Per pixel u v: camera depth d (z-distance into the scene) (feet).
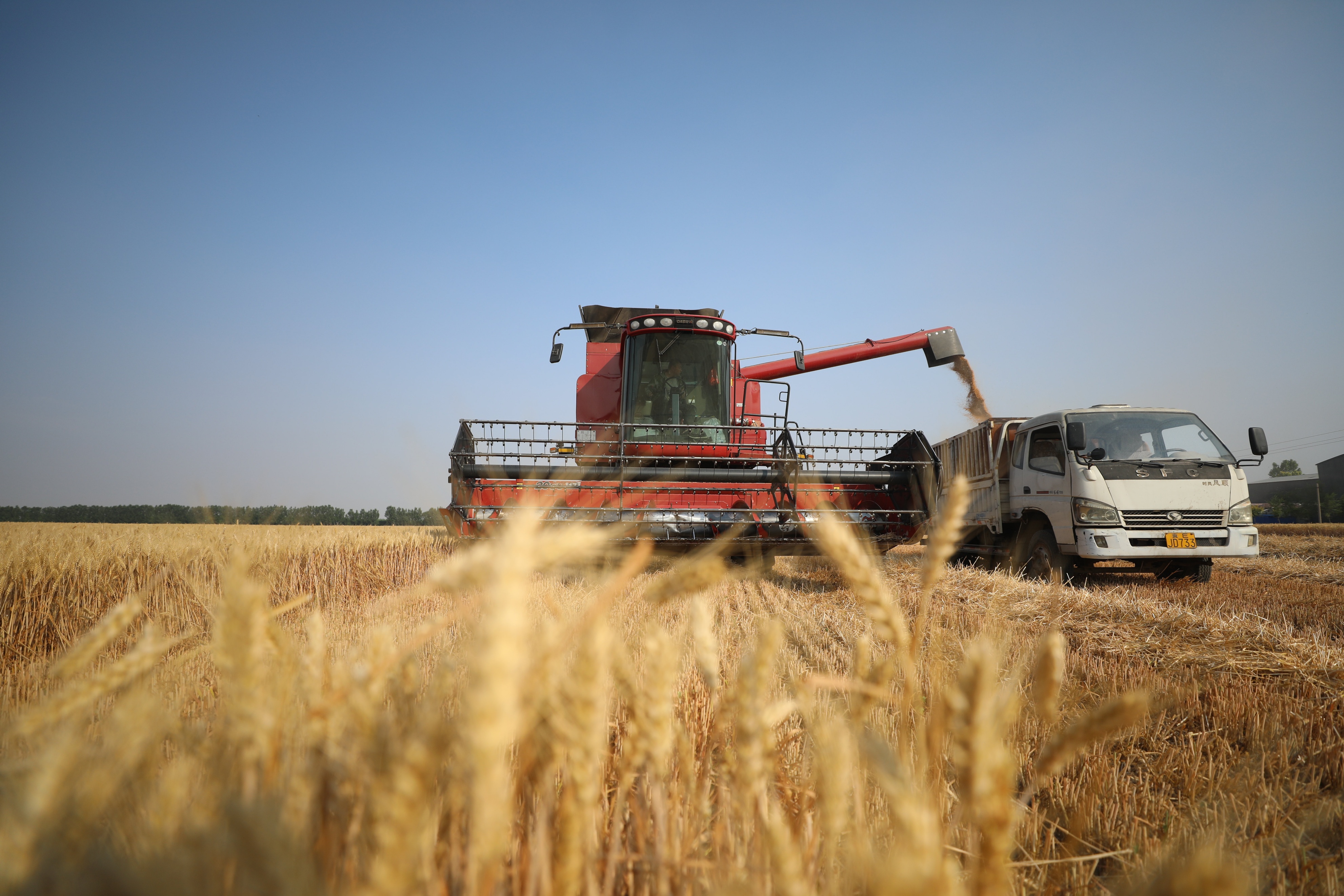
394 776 1.65
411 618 10.36
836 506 29.91
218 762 2.29
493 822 1.42
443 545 31.65
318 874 2.29
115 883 1.61
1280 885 5.90
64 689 2.49
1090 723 2.39
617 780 4.97
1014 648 11.48
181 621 9.87
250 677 2.27
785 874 2.46
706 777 4.37
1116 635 17.97
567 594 10.16
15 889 1.60
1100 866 6.47
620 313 42.29
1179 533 30.68
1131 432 33.19
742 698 2.94
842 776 2.68
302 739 2.64
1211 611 23.27
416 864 2.26
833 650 14.55
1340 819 7.38
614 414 40.09
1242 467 31.99
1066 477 32.37
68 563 20.07
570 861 2.19
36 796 1.66
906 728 3.12
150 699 2.17
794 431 32.48
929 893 1.70
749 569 2.88
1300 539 68.08
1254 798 8.06
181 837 1.90
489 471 28.32
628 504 29.32
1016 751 7.97
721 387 35.27
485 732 1.40
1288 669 14.20
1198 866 1.57
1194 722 11.10
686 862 3.53
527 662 2.22
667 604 2.96
